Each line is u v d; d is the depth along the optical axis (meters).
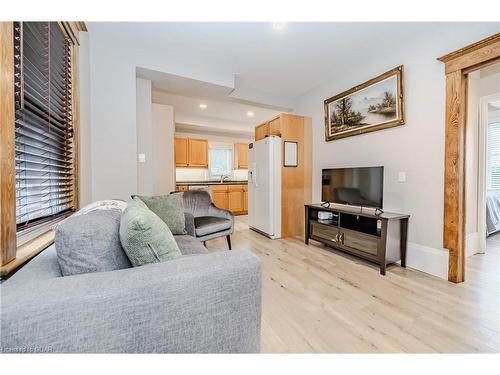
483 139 2.77
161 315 0.69
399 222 2.42
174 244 0.96
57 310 0.58
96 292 0.63
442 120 2.13
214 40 2.38
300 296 1.82
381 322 1.49
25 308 0.56
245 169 6.78
